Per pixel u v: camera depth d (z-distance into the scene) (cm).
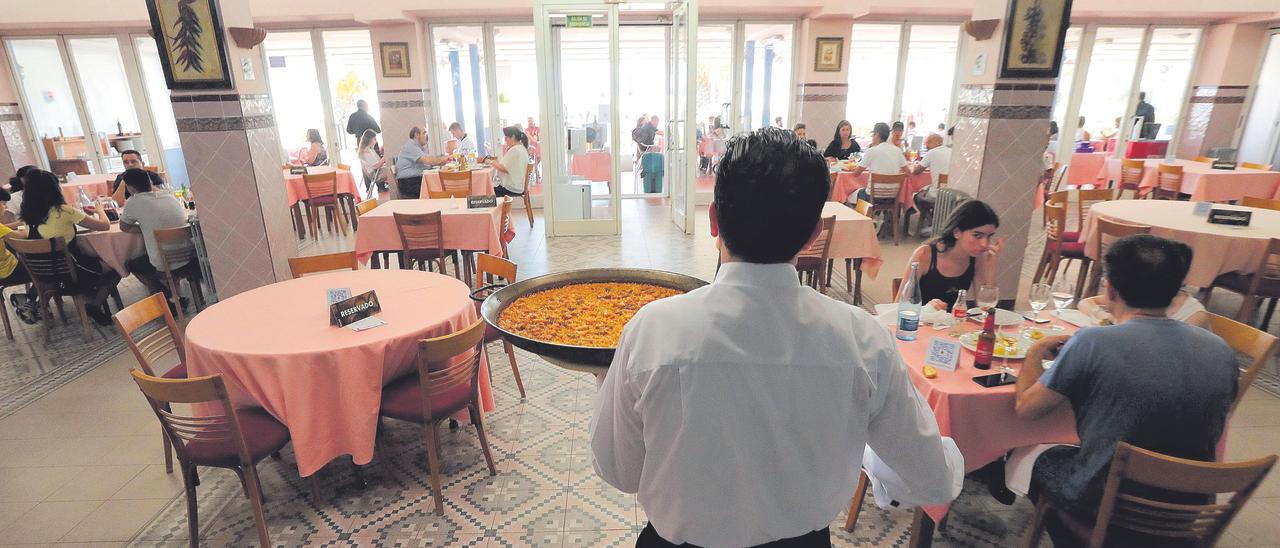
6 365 350
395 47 793
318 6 741
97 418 289
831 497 76
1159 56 926
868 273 424
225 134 368
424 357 201
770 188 66
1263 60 841
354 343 207
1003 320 220
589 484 237
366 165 848
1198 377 135
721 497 73
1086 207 518
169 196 404
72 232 381
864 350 71
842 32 784
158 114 867
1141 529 142
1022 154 389
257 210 385
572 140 717
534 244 616
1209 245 340
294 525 215
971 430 173
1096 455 147
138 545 207
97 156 879
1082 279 427
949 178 439
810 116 818
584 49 772
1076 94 880
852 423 72
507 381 323
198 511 224
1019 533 205
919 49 982
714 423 70
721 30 820
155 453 261
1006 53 368
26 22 732
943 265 259
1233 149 776
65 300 475
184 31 345
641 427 76
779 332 69
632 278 204
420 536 210
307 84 1101
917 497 85
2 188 440
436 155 831
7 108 820
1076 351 148
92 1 732
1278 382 306
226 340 210
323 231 692
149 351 237
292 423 201
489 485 237
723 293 72
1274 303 360
